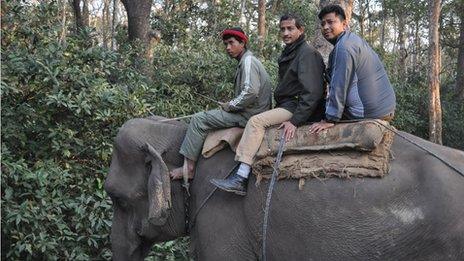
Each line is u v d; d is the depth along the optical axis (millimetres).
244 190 3816
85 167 6207
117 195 4453
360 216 3393
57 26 7156
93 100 6062
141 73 8727
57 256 5703
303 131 3795
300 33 4066
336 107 3686
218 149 4129
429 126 13828
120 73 7418
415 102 14820
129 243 4480
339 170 3498
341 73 3670
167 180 4102
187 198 4285
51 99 5723
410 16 24828
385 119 3789
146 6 11133
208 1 14430
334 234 3441
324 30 3908
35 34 6781
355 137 3555
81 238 5637
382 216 3355
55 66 6074
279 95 4125
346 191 3459
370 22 28703
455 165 3396
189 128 4199
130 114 6301
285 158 3748
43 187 5574
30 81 6090
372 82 3740
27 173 5453
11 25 6746
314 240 3498
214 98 8891
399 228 3318
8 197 5391
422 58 27375
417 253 3291
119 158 4488
